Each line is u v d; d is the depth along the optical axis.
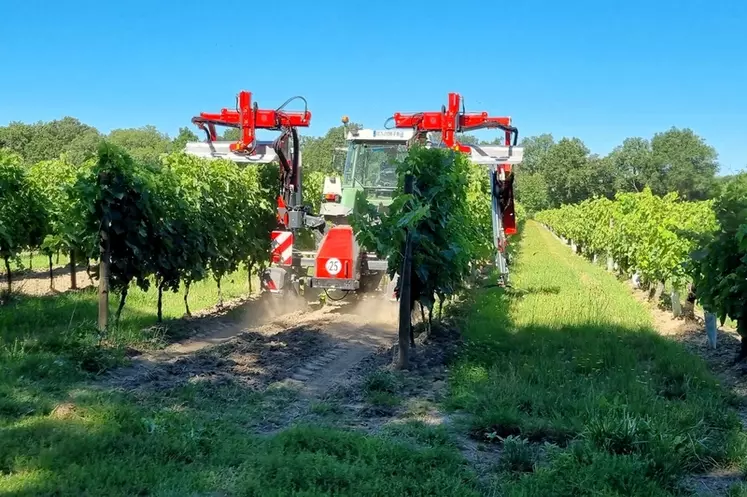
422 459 5.24
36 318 11.02
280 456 5.13
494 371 7.98
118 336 9.21
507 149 12.30
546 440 6.01
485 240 15.29
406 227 8.51
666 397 7.39
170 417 6.09
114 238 9.46
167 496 4.51
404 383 7.83
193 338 10.42
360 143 13.83
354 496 4.60
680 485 5.05
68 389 7.08
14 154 14.73
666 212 16.86
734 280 8.80
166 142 85.56
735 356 9.62
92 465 4.97
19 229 14.27
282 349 9.56
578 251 35.22
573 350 9.17
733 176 9.72
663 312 14.45
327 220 13.68
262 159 12.73
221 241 12.85
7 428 5.66
